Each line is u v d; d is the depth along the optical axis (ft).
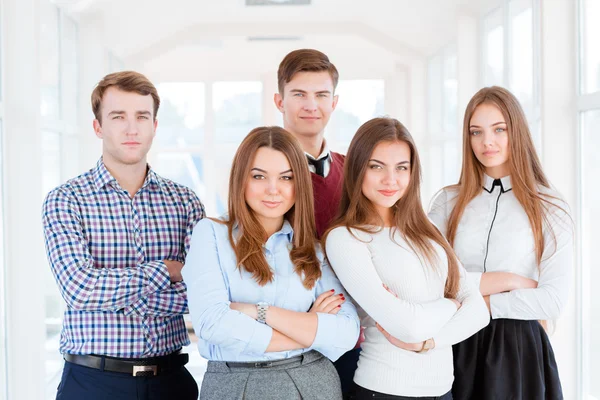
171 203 8.45
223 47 31.19
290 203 7.34
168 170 35.40
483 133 8.66
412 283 7.52
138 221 8.21
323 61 9.50
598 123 12.76
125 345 7.82
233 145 35.68
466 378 8.37
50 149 18.06
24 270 13.41
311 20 28.07
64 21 19.97
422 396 7.32
